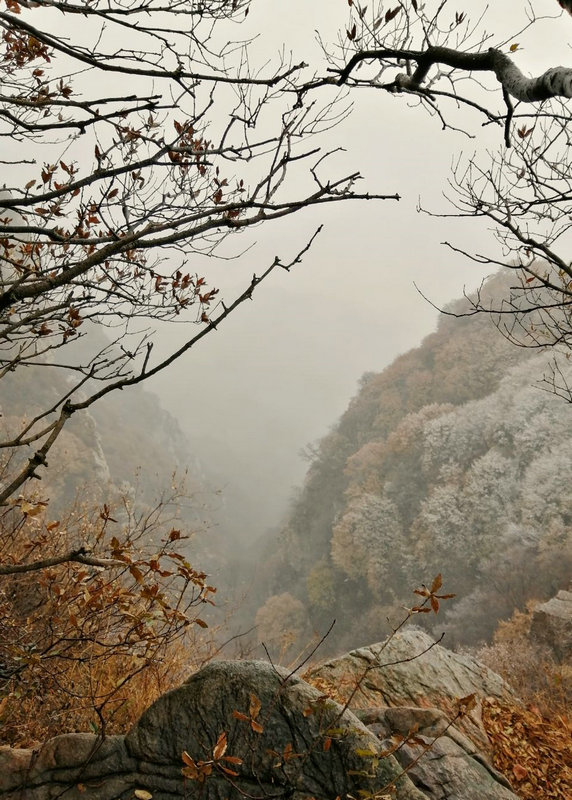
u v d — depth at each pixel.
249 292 1.63
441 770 3.11
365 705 4.34
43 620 3.44
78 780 2.38
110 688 3.54
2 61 3.14
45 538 3.36
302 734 2.39
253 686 2.50
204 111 2.12
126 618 2.79
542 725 4.26
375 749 2.35
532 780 3.57
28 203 2.00
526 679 9.37
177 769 2.40
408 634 5.40
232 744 2.40
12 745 2.97
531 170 3.63
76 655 3.43
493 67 1.93
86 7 1.89
